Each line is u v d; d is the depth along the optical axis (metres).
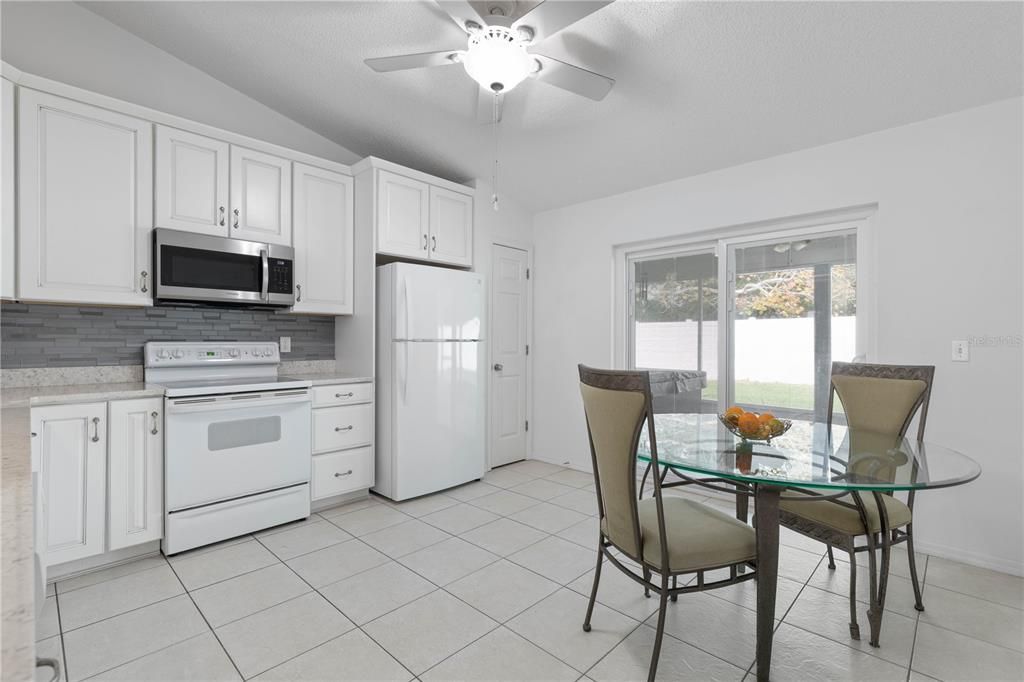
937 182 2.58
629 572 1.79
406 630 1.94
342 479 3.26
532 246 4.56
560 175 3.84
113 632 1.91
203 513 2.62
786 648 1.85
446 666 1.74
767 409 3.30
